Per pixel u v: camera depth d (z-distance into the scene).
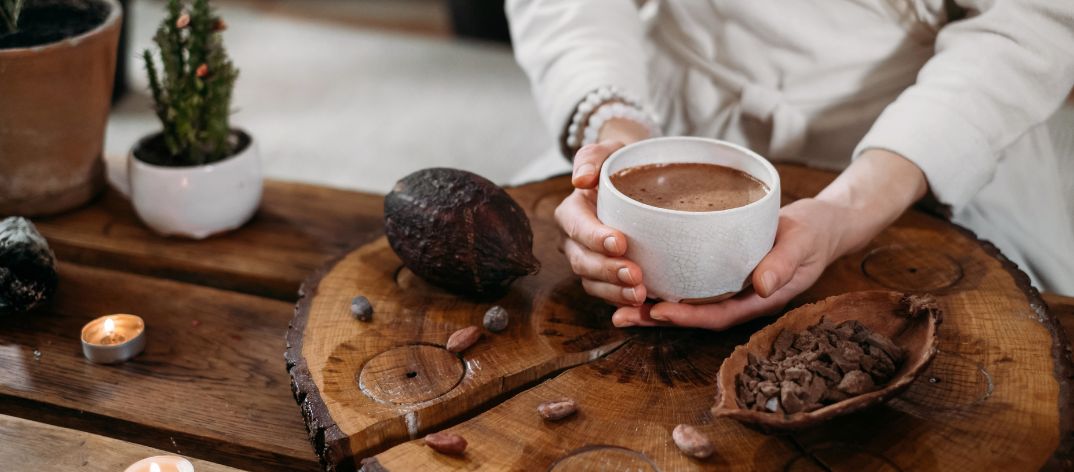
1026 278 0.81
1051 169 1.03
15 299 0.84
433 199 0.77
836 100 1.00
